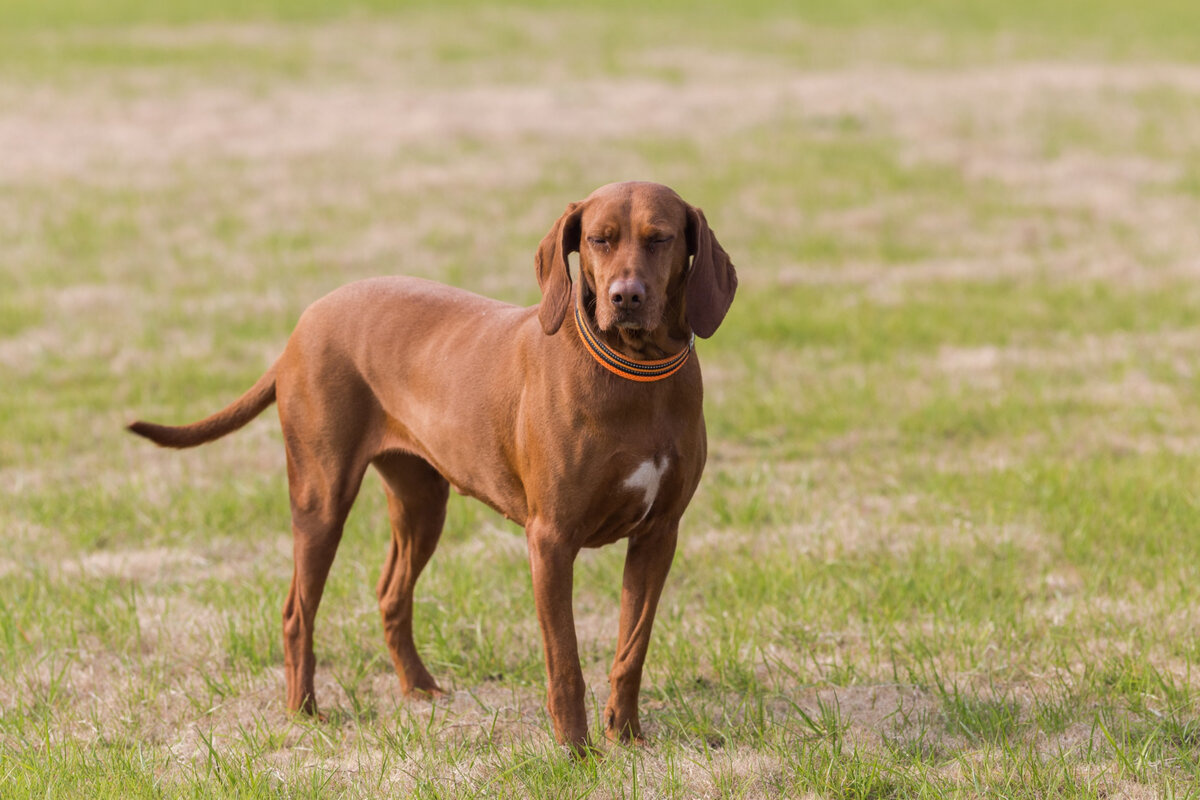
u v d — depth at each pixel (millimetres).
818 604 8938
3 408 13992
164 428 7855
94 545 10484
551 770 6551
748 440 13180
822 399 14172
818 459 12508
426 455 7398
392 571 7992
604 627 8797
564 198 25266
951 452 12539
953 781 6418
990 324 17172
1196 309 17641
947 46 44594
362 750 7016
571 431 6457
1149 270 19922
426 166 27594
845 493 11422
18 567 9789
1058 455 12289
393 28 48062
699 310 6367
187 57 41406
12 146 29125
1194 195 25125
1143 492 10852
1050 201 24766
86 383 15156
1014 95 34719
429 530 7898
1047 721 7148
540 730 7148
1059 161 28016
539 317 6496
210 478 12047
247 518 10977
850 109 33156
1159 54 42438
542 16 51312
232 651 8406
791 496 11289
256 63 40438
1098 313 17594
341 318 7598
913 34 47656
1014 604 8969
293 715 7582
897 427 13328
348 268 20531
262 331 17188
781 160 28281
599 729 7148
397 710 7379
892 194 25578
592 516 6617
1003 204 24688
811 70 39781
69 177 26516
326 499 7598
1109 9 54438
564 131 30875
